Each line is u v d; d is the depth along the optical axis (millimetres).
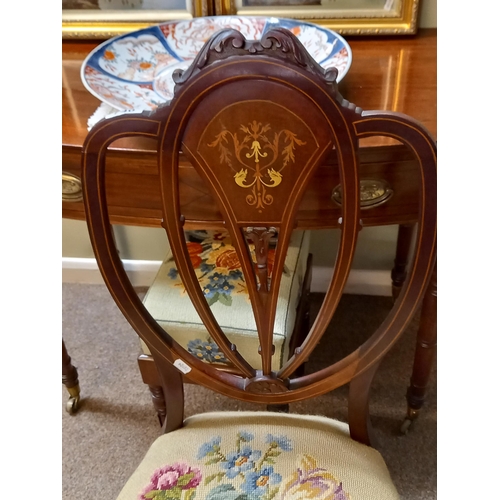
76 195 750
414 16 902
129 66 822
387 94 752
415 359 979
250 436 703
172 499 634
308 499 620
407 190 687
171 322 825
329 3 925
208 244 945
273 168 489
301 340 1060
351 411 691
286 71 432
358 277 1396
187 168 675
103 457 1118
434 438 1098
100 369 1301
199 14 954
